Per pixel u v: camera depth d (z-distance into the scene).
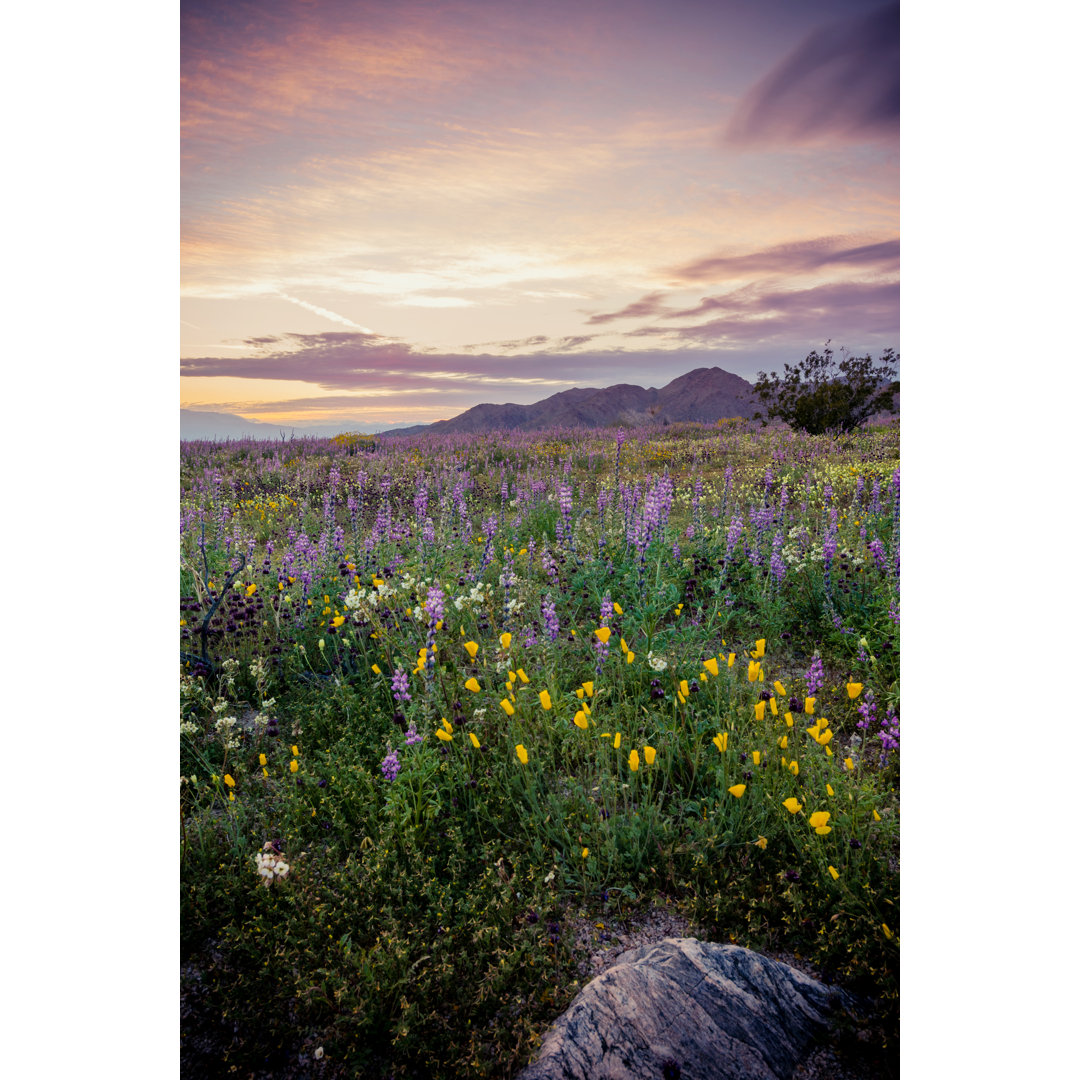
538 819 2.72
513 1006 2.03
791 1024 1.89
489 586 4.41
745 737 3.01
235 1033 2.08
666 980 1.95
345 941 2.18
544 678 3.51
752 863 2.47
